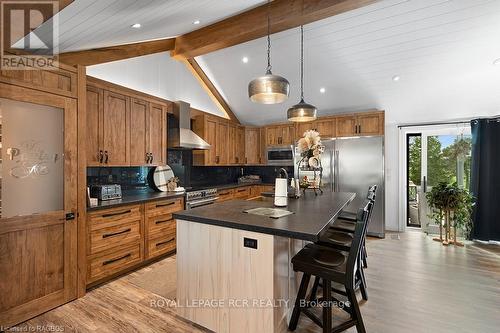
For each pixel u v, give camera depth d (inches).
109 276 107.3
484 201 161.9
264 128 225.8
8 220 74.4
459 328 75.3
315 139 114.5
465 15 107.7
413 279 108.8
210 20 117.3
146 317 81.4
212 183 210.8
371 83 161.6
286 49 146.3
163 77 159.3
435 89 155.3
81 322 78.5
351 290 68.7
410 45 128.7
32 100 78.7
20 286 77.2
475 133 164.1
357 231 60.8
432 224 184.4
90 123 107.9
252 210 84.0
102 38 99.0
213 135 193.0
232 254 70.2
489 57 126.9
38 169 81.0
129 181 144.1
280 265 69.4
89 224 98.0
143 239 120.6
